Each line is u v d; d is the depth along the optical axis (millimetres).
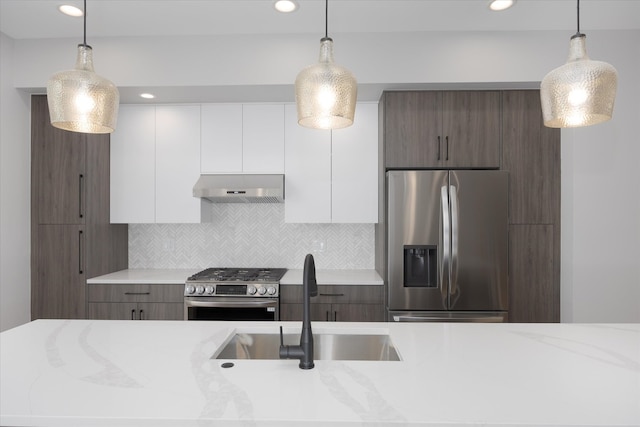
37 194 3217
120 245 3723
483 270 2971
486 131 3076
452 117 3090
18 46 3008
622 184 2971
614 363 1390
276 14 2678
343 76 1360
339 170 3445
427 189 2986
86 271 3215
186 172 3482
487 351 1517
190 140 3482
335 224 3807
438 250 2984
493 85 2988
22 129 3111
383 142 3160
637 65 2914
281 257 3824
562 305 3096
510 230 3068
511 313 3064
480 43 2920
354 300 3180
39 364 1365
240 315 3146
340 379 1256
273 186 3301
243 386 1200
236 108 3475
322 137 3451
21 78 3010
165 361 1400
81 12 2621
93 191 3281
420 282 3098
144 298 3209
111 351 1500
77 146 3217
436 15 2688
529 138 3064
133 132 3486
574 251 2996
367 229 3789
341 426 1007
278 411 1052
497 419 1017
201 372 1304
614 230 2973
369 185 3436
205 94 3221
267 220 3826
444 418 1021
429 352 1507
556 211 3057
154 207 3482
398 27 2861
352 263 3799
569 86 1315
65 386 1194
